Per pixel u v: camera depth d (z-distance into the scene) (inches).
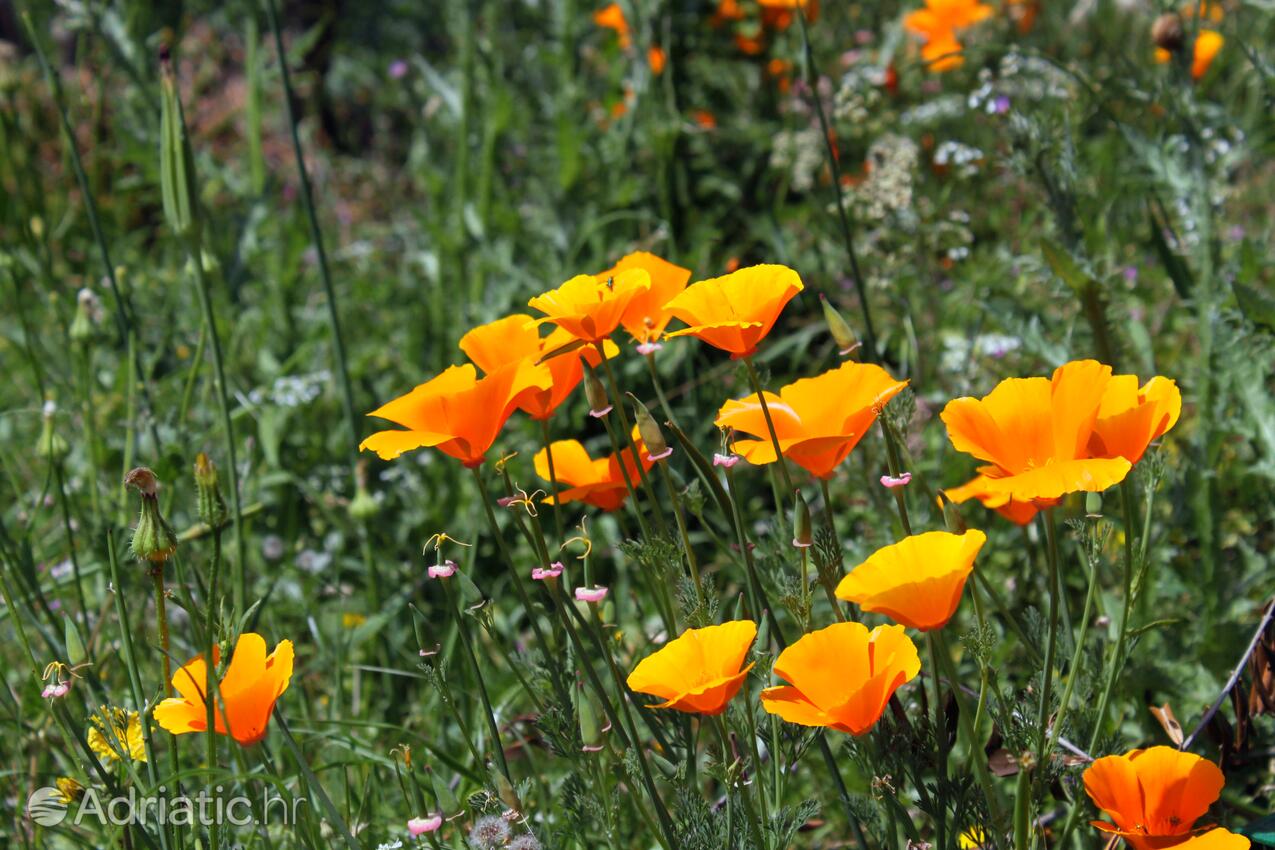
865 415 65.4
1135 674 72.3
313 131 171.6
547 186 123.9
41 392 84.6
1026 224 91.6
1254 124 92.0
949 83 131.0
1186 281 78.8
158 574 65.6
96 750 69.2
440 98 150.6
